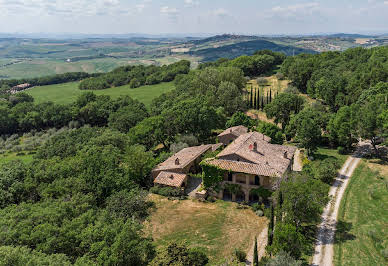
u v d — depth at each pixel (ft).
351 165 218.38
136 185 194.08
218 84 412.36
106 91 606.14
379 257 123.54
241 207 171.32
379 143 230.68
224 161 180.04
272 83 512.63
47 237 113.91
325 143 270.05
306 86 450.71
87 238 114.83
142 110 395.75
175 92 435.12
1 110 420.77
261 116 366.02
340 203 168.45
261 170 167.53
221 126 324.19
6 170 198.49
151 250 122.93
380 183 184.55
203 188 187.83
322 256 125.90
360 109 241.55
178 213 170.30
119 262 107.55
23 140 402.72
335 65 441.68
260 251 132.46
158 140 284.61
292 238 119.44
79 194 158.10
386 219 148.56
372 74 339.36
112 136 274.36
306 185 132.98
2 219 128.47
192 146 277.85
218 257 130.52
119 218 139.44
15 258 93.61
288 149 203.41
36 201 180.96
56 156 255.50
